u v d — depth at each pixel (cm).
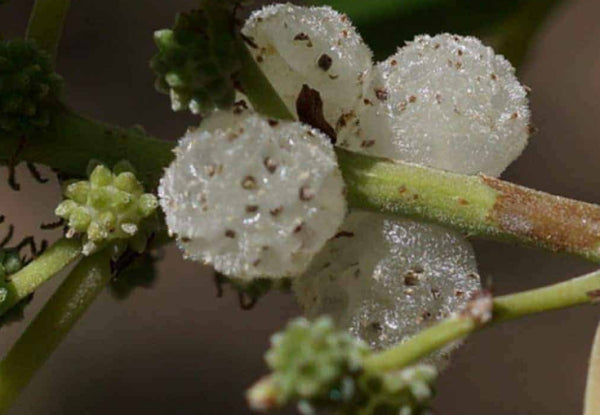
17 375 11
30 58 11
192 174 10
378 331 11
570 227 11
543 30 13
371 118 11
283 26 11
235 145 10
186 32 11
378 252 11
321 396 9
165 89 11
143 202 11
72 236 11
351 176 11
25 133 11
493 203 11
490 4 13
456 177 11
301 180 10
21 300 11
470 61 11
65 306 11
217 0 11
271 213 10
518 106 11
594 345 11
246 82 11
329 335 9
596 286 11
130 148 11
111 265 11
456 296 11
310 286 11
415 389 10
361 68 11
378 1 13
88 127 11
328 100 11
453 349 11
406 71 11
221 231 10
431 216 11
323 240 11
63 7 12
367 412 10
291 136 10
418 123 11
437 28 13
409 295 11
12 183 11
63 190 11
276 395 9
